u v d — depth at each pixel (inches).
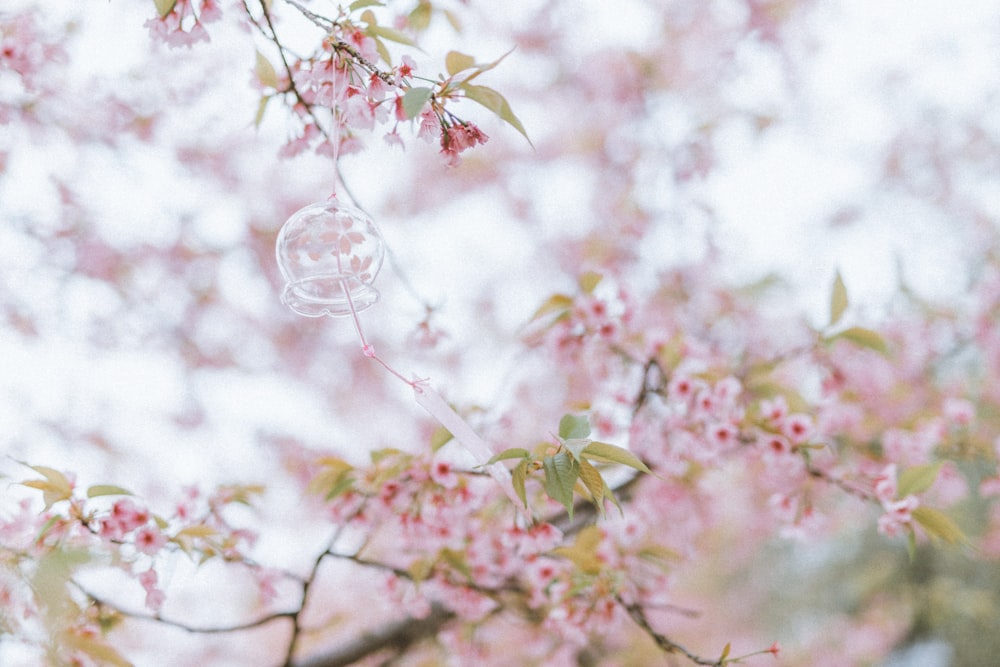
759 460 136.5
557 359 139.7
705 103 251.6
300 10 85.0
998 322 223.1
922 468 116.9
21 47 135.8
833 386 155.5
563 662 152.9
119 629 118.3
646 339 138.6
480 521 125.0
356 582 215.2
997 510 270.8
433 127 80.7
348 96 83.9
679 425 128.7
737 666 104.8
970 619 329.1
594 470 80.4
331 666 144.3
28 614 81.4
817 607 371.6
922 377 215.8
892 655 348.5
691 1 242.4
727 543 279.1
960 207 279.6
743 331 216.4
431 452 111.5
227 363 241.0
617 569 119.8
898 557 341.7
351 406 258.7
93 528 95.0
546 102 259.8
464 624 144.4
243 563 113.6
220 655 240.2
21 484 93.1
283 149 101.7
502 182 271.3
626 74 248.7
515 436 171.5
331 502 119.3
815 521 128.8
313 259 80.2
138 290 219.5
